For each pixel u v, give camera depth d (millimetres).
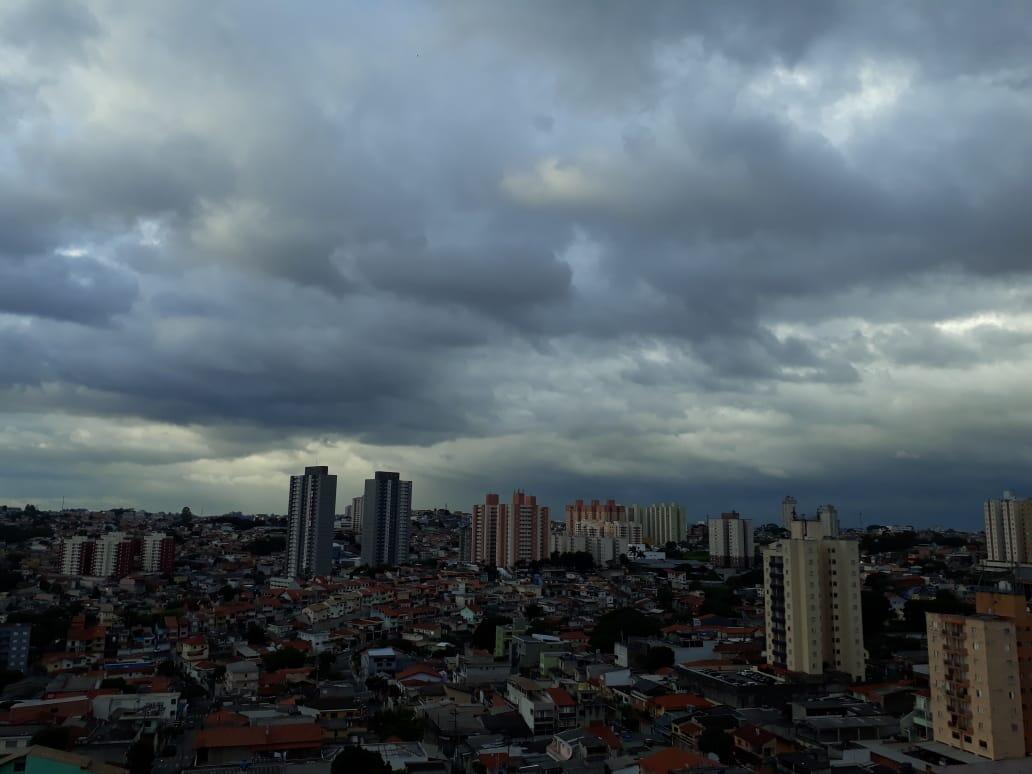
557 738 120250
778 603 180375
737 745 125562
